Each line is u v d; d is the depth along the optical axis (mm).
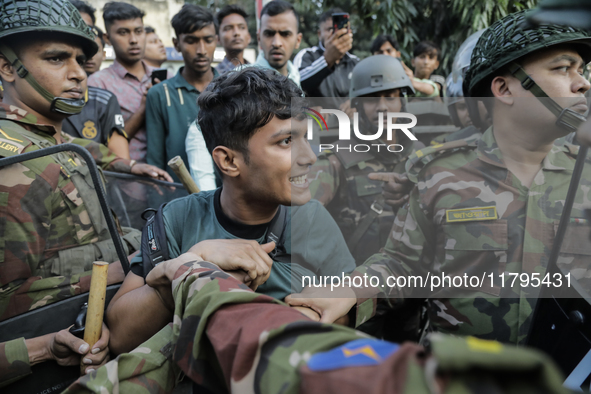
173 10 6820
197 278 710
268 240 971
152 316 885
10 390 955
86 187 1215
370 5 4723
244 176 917
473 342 343
